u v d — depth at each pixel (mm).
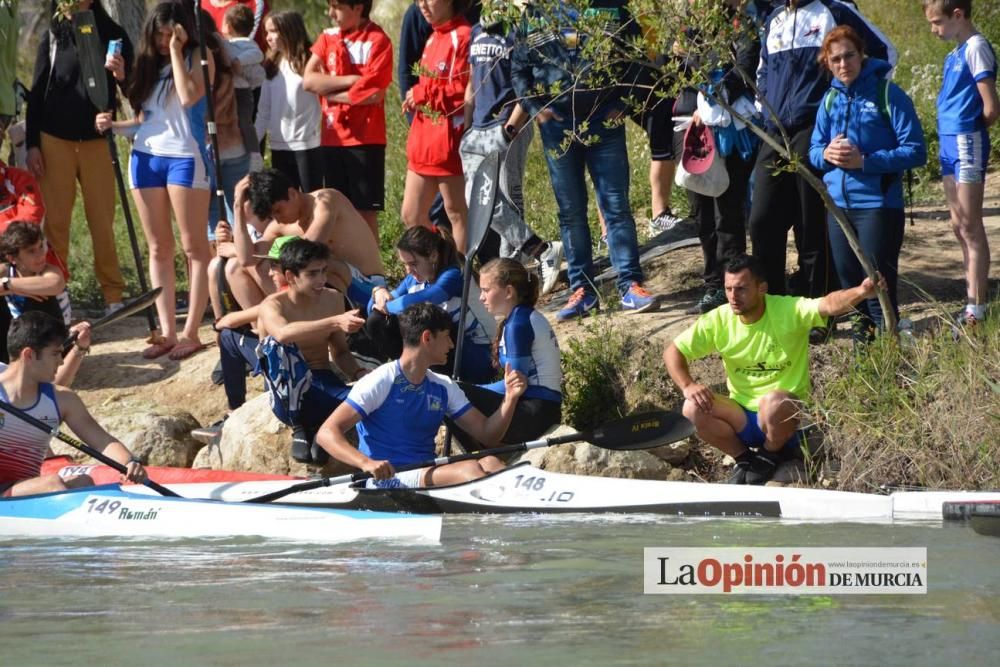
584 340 26391
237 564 16953
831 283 25188
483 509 20906
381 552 17562
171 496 21047
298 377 23203
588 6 23328
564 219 27266
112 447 21844
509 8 23047
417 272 24406
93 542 18828
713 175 25312
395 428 21781
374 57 29297
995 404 21344
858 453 21984
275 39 30078
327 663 12438
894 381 22375
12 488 21578
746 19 22594
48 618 14125
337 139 29734
